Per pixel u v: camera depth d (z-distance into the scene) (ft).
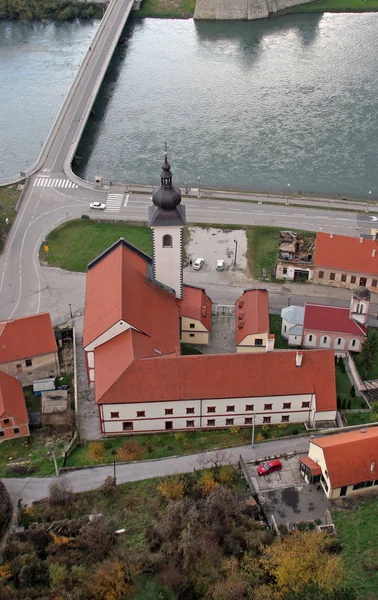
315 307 441.68
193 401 363.35
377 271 487.61
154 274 423.64
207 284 506.07
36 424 379.14
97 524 288.10
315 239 523.29
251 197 608.19
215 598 246.27
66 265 527.81
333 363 371.15
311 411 373.81
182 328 434.30
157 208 403.13
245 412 371.76
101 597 250.78
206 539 268.82
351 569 272.31
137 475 341.21
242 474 336.08
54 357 414.00
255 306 435.53
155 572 263.29
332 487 308.81
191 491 319.06
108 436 372.58
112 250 431.02
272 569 258.37
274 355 368.89
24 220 577.43
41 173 639.35
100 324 381.40
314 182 640.99
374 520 299.58
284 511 310.86
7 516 311.47
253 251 540.52
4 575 259.80
